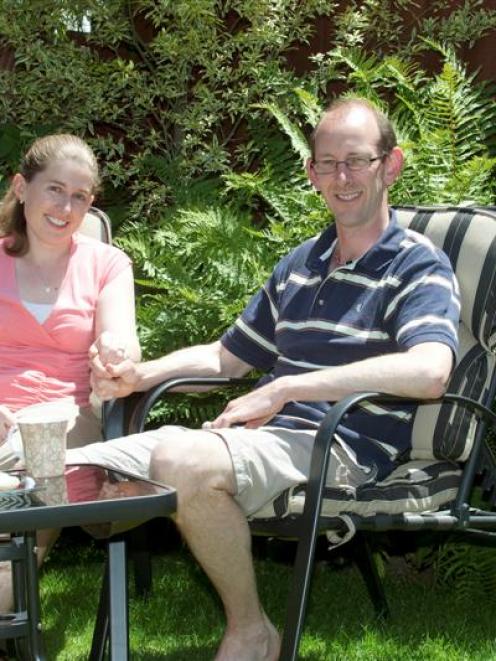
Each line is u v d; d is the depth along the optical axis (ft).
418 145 14.42
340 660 10.68
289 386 9.18
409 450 9.92
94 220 12.81
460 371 10.03
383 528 9.13
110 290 11.71
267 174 15.61
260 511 9.14
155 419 14.85
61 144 11.48
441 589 13.42
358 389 9.04
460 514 9.40
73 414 9.17
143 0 17.51
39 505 7.12
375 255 9.97
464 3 17.78
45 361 11.53
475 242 10.23
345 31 17.66
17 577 8.34
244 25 18.60
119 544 8.13
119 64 17.48
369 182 10.11
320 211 14.19
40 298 11.56
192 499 8.78
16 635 8.01
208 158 17.34
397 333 9.57
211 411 14.28
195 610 12.43
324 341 10.07
